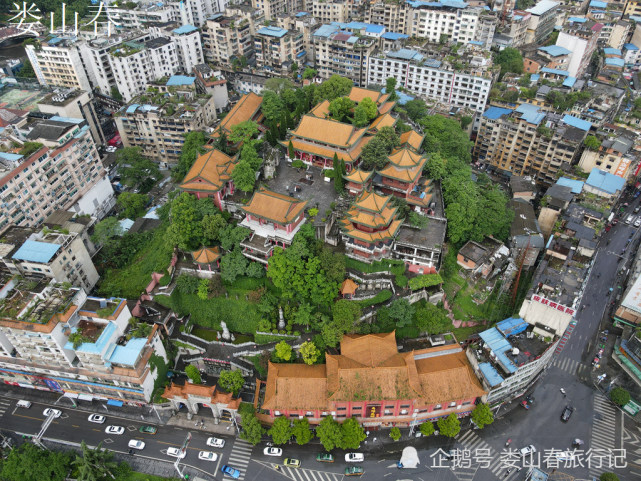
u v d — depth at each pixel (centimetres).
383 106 14562
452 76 17850
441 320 10650
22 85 19125
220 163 12219
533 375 10594
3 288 10269
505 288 11800
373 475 9388
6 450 9725
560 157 15612
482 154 17825
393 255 11394
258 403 10006
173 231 11256
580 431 10181
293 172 13112
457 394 9612
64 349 9788
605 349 11850
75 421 10319
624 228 15338
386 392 9344
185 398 9925
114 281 12081
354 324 10400
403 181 11744
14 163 12306
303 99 15600
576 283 10831
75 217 13938
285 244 11006
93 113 17938
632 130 16950
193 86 18512
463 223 11925
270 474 9406
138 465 9569
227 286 11206
